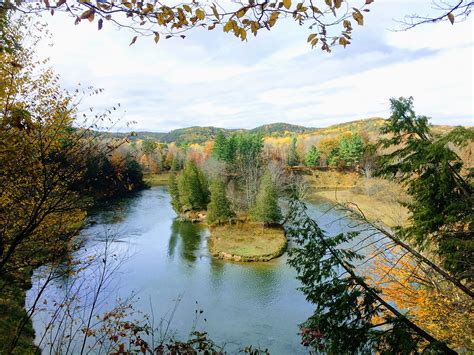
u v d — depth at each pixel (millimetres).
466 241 4449
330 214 24656
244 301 19578
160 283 21500
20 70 5016
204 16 2367
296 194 5949
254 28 2455
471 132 4262
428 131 5172
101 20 2303
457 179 4953
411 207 5656
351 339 4273
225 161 64312
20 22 5066
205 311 18062
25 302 10148
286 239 32625
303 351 14391
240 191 48781
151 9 2295
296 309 18562
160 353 4777
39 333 9477
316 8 2291
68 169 4012
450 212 4777
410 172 5453
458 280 4543
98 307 11953
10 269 4547
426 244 5207
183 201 43188
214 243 31094
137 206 47219
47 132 4121
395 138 5426
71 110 4652
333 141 74000
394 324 4203
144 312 16672
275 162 51125
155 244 30078
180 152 95188
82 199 4500
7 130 3520
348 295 4551
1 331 8320
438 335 6168
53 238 5375
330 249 5105
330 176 61594
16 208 4422
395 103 5301
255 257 27125
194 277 23219
